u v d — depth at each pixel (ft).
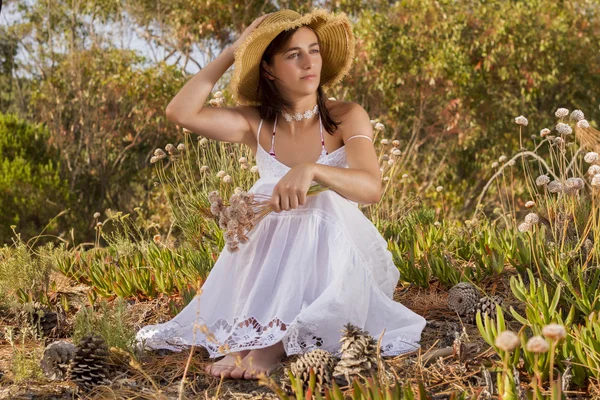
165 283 12.31
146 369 8.16
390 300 8.68
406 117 45.16
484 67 44.42
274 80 8.86
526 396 6.20
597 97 48.52
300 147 8.84
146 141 55.42
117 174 57.00
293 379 6.40
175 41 55.47
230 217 7.86
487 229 14.46
